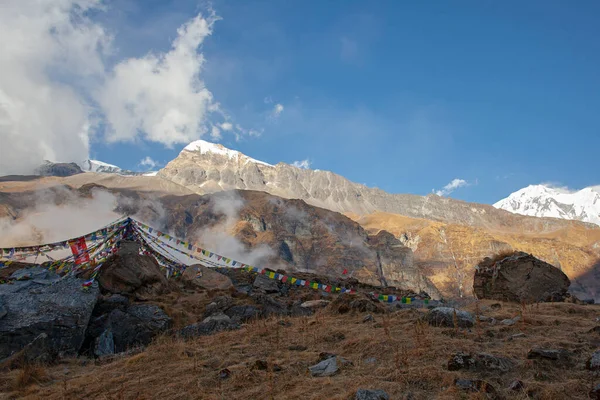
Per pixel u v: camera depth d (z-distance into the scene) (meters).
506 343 11.47
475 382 8.80
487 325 13.56
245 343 13.63
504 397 8.39
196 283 24.77
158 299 20.91
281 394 9.35
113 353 15.45
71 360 14.55
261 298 20.77
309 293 24.94
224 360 11.97
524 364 9.77
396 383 9.20
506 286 21.48
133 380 11.24
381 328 13.64
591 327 12.84
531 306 16.84
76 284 18.25
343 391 9.12
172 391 10.12
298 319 16.92
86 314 16.44
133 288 20.91
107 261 21.44
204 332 16.16
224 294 22.50
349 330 13.74
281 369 10.91
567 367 9.70
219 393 9.77
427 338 11.92
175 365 12.02
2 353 14.66
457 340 11.66
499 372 9.49
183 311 19.41
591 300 21.28
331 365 10.62
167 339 15.29
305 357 11.72
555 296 20.77
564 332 12.33
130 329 16.73
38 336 14.82
